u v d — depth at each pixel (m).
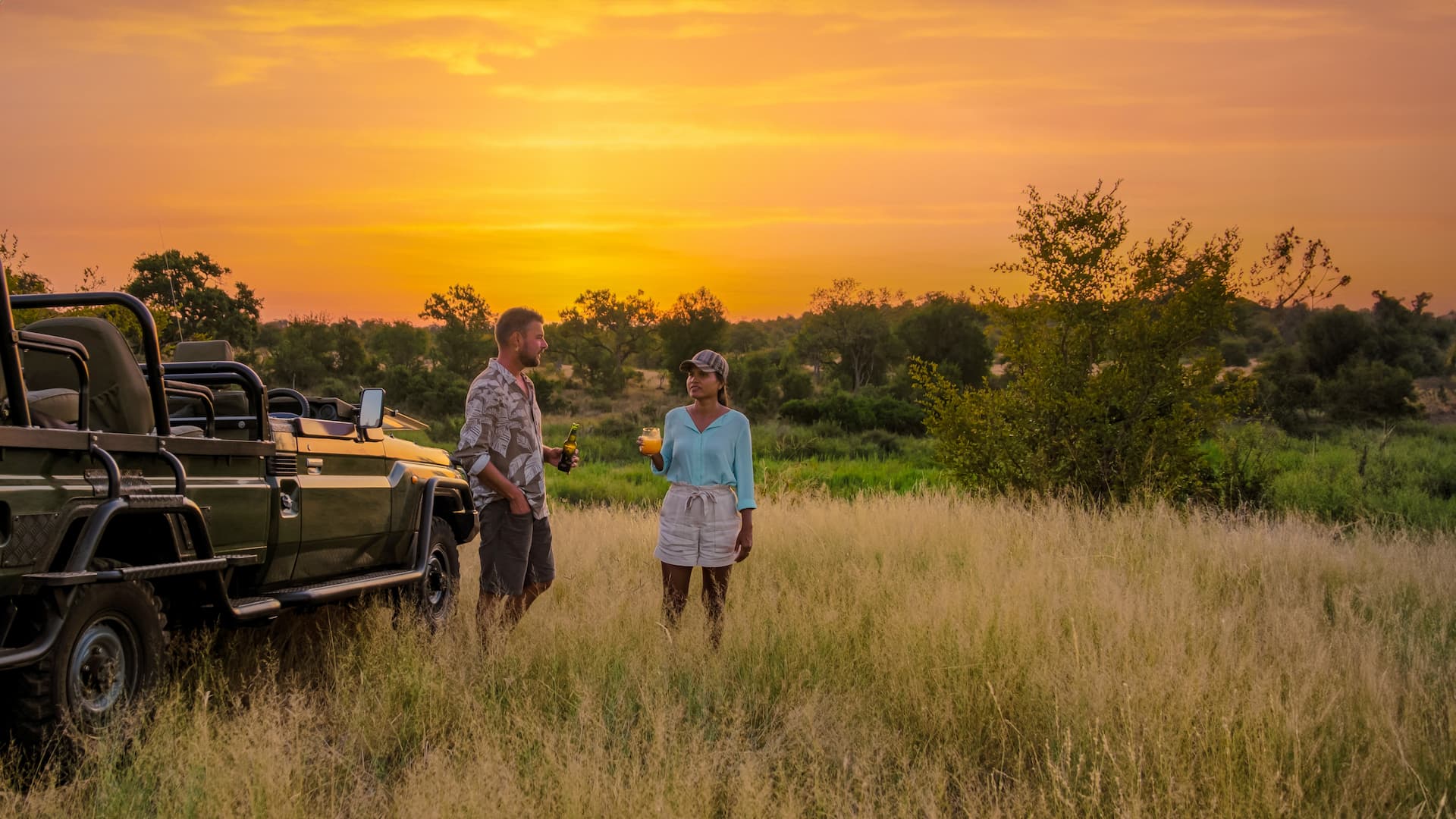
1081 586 7.07
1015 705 4.94
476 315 101.12
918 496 14.19
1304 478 15.62
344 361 73.25
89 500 4.05
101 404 4.66
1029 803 3.82
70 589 3.88
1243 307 13.49
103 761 3.83
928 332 79.38
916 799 3.97
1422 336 62.00
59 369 4.67
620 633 5.91
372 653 5.52
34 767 3.85
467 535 7.71
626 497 19.25
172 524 4.46
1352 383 40.62
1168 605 6.34
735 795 3.93
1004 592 6.49
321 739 4.56
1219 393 13.59
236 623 4.75
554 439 40.00
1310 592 7.49
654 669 5.33
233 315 39.88
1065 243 13.27
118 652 4.26
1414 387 41.69
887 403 44.00
